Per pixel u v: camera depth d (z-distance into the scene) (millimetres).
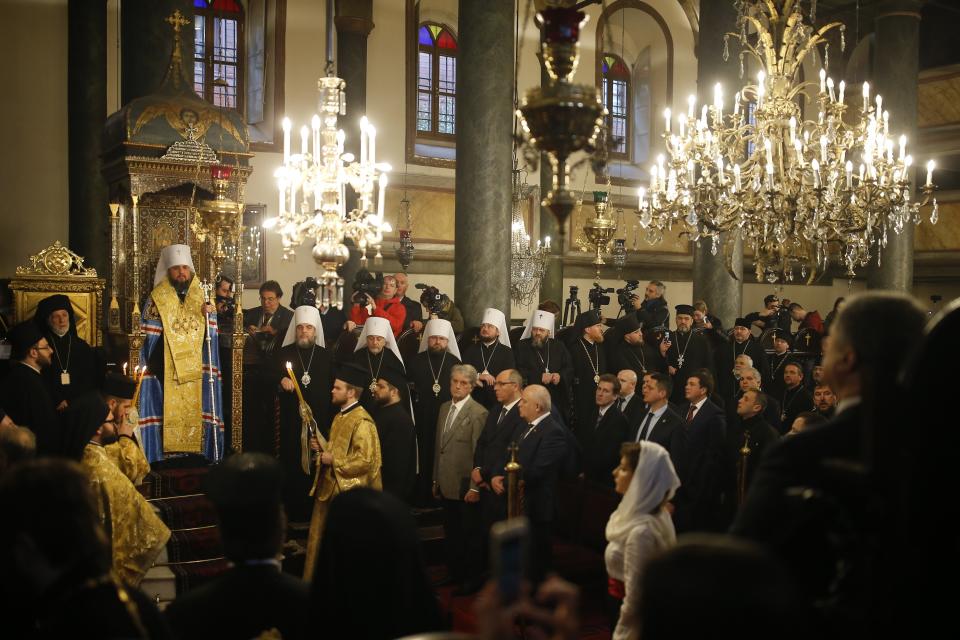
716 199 9469
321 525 7695
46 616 2332
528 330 11070
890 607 1816
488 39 10805
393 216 19297
